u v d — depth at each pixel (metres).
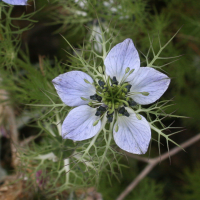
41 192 0.22
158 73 0.17
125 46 0.17
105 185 0.25
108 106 0.17
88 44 0.23
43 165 0.20
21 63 0.22
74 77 0.17
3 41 0.21
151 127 0.17
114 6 0.24
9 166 0.24
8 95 0.23
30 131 0.25
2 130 0.24
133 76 0.17
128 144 0.17
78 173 0.21
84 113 0.17
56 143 0.20
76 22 0.25
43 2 0.25
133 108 0.18
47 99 0.21
